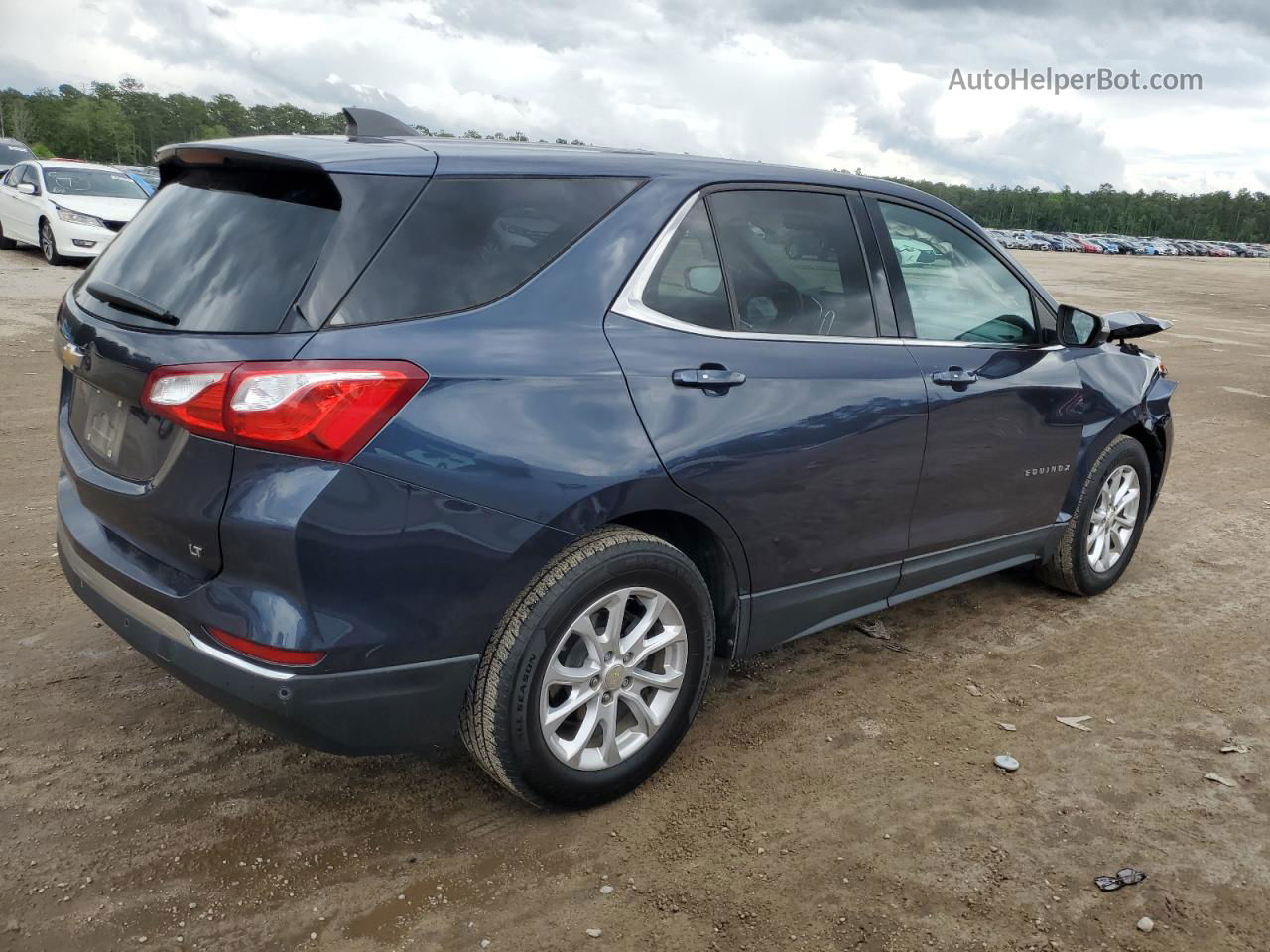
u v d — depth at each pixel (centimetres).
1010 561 422
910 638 417
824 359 318
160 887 249
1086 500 441
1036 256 6162
